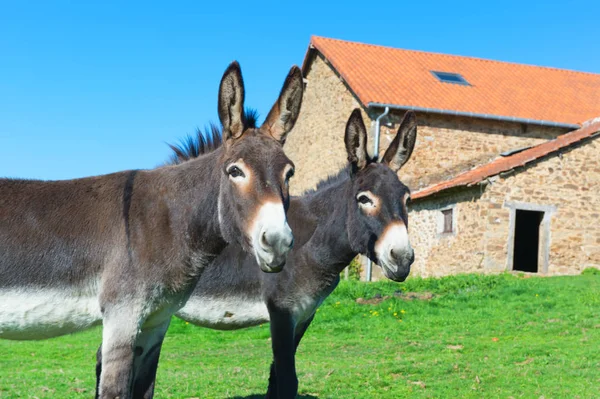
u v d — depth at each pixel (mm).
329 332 11594
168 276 4086
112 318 3930
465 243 18141
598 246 18391
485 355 8961
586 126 20391
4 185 4172
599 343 9312
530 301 13141
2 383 7672
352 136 5262
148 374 4367
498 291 14234
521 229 23500
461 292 14492
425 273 19891
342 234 5223
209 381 7723
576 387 6930
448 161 21406
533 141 22312
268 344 11055
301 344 10562
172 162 4809
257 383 7648
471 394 6785
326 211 5387
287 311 5250
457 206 18562
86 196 4172
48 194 4156
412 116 5508
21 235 3971
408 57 25328
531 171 18078
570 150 18391
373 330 11578
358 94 20812
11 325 3949
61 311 3979
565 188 18281
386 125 20641
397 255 4762
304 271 5250
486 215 17656
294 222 5449
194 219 4148
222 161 3918
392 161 5566
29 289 3926
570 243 18234
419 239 20359
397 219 4895
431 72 24266
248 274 5363
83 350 11031
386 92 21188
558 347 9125
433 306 13281
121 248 4012
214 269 5348
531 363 8242
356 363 8820
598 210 18453
